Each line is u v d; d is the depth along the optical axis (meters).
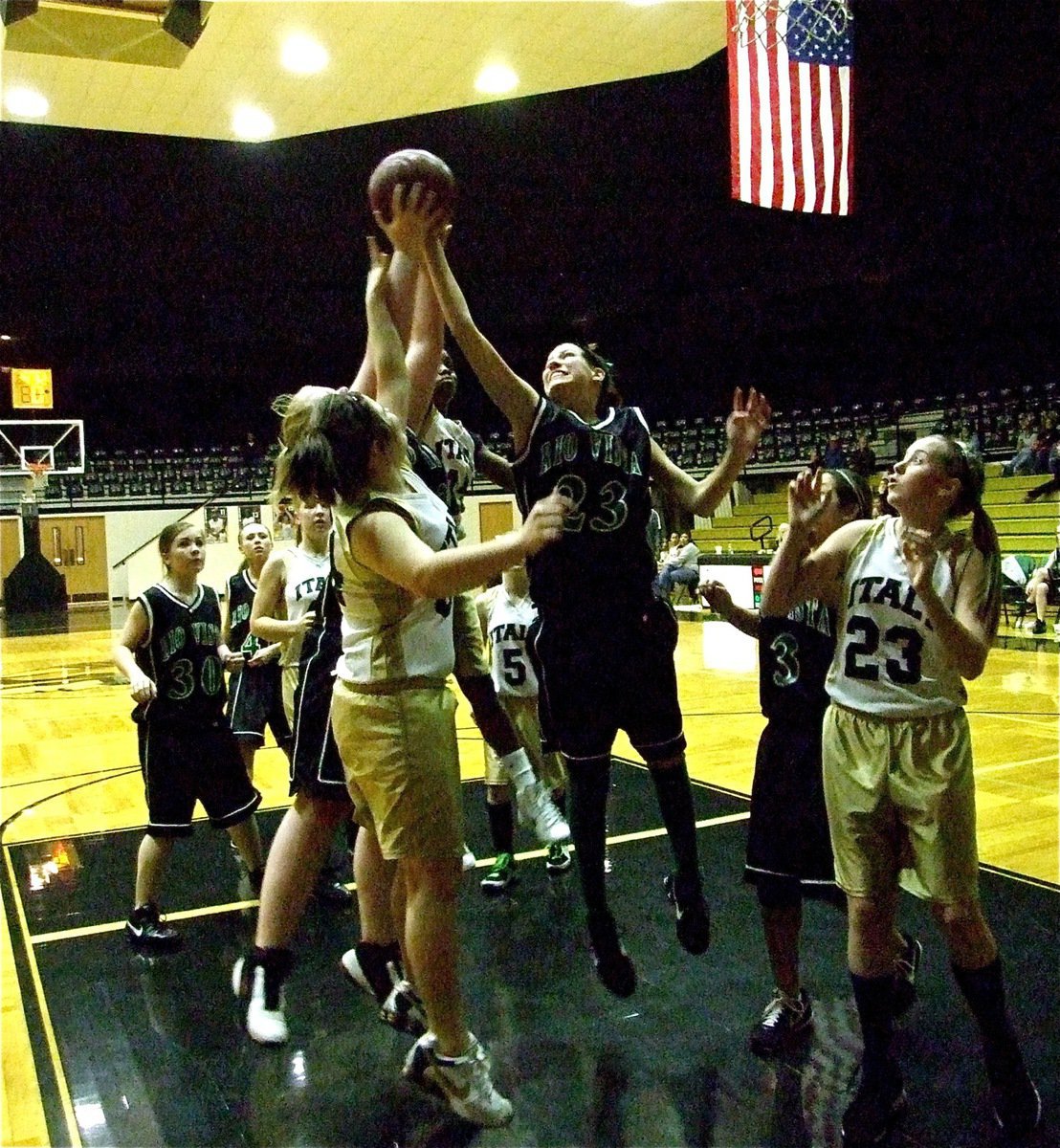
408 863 2.47
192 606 3.96
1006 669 9.96
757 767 3.04
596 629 2.64
